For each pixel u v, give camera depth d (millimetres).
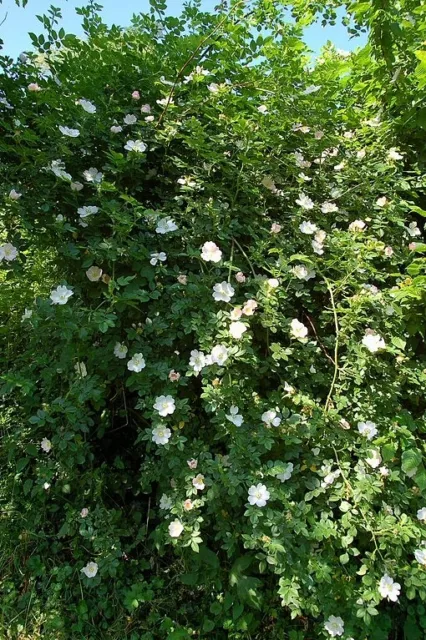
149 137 2186
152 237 2020
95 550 1956
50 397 2127
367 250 2002
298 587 1590
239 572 1783
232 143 2174
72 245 1951
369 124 2357
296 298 2170
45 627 1914
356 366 1890
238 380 1798
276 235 2070
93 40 2258
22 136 1889
